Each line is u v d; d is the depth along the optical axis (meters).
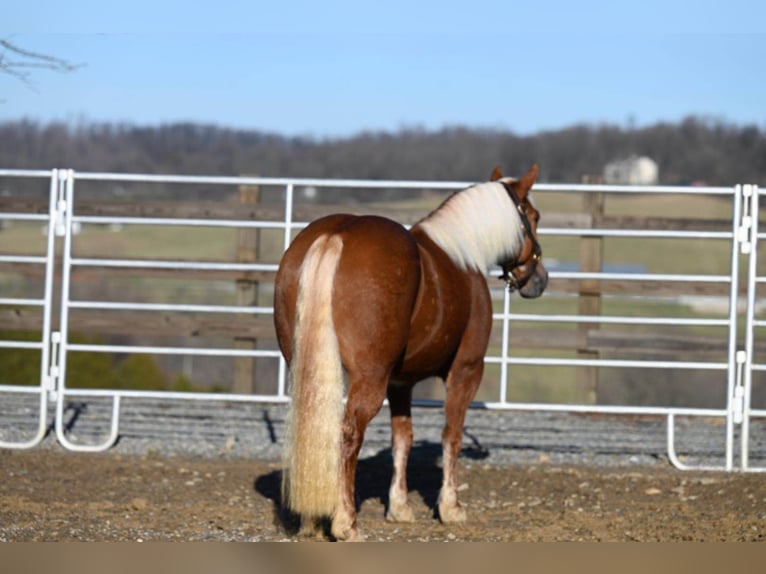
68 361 20.81
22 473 10.32
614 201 62.16
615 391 24.59
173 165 61.94
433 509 9.03
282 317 7.27
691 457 11.84
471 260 7.94
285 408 14.56
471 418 14.35
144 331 13.84
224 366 32.03
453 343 7.75
